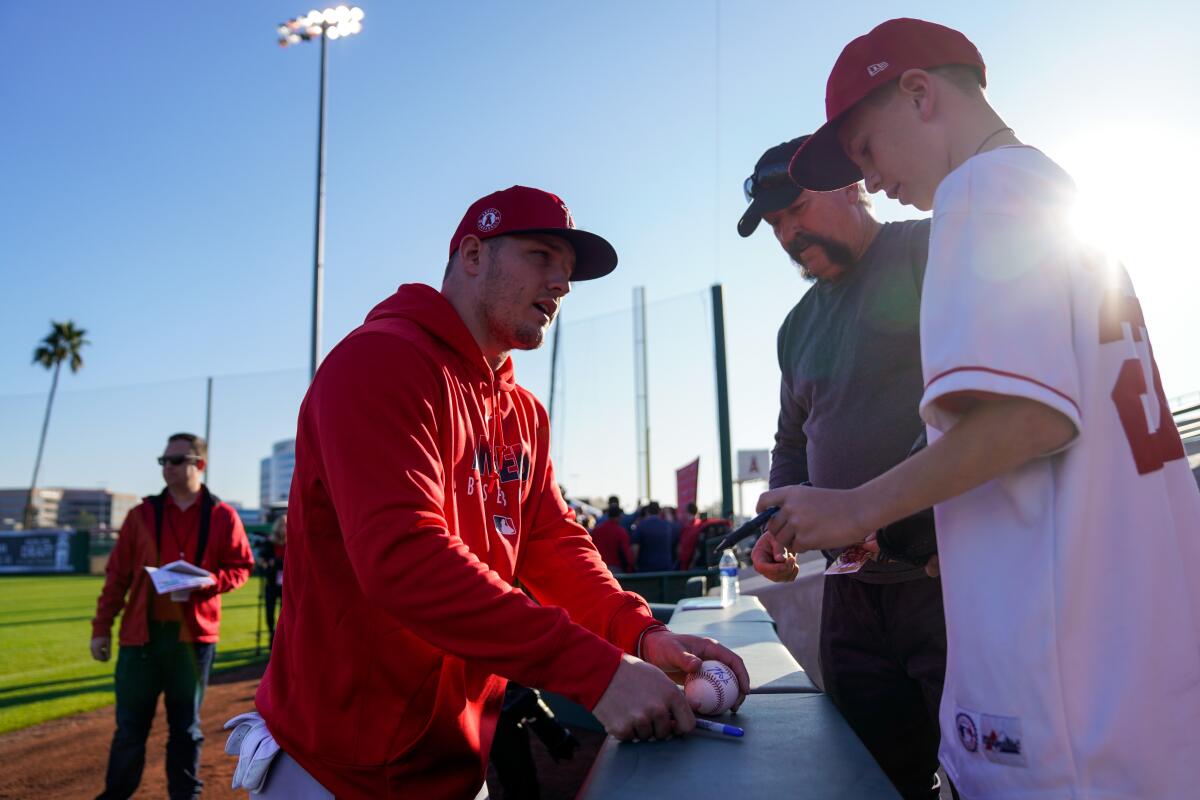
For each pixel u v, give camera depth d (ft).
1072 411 2.73
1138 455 2.97
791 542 3.40
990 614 3.02
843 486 6.49
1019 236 2.88
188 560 12.13
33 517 91.86
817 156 4.31
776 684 5.02
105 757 15.44
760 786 3.06
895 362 6.18
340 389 4.19
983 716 3.00
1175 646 2.81
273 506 53.11
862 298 6.41
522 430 5.66
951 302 2.93
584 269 5.67
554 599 5.67
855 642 6.32
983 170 3.09
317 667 4.40
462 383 4.83
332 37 47.19
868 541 5.13
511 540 5.25
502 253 5.09
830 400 6.65
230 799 12.66
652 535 29.81
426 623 3.83
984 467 2.84
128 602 11.83
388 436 4.07
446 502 4.52
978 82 3.69
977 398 2.90
